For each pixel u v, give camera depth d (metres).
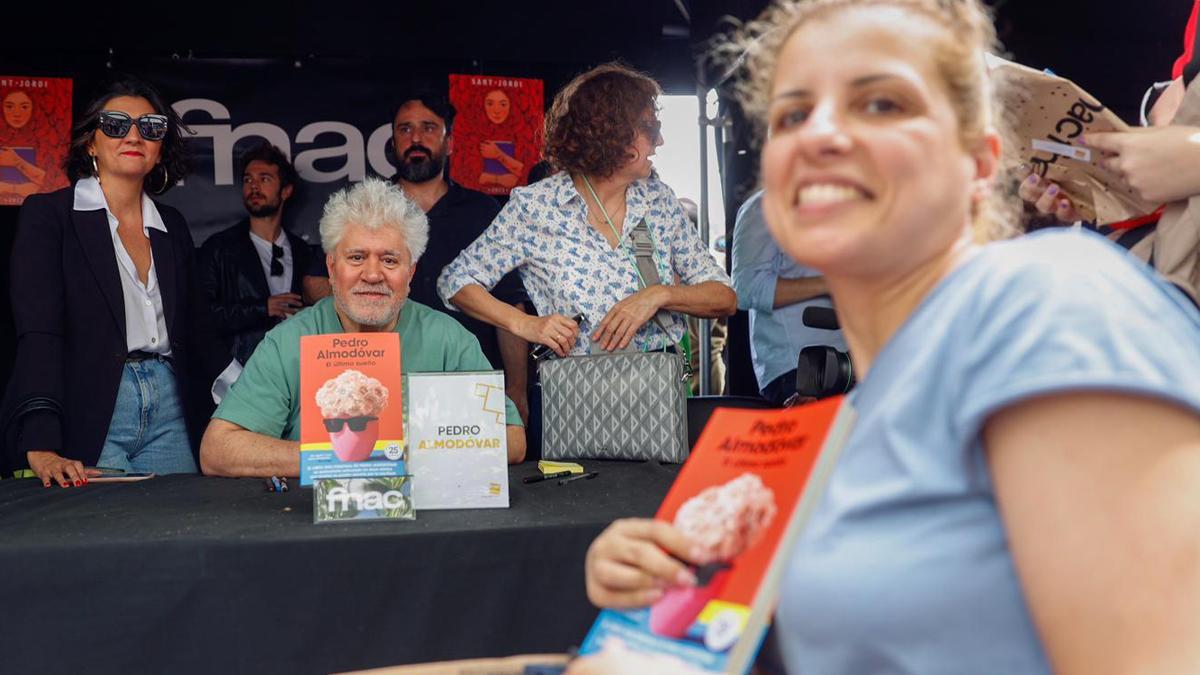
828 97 0.89
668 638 0.93
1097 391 0.72
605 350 3.18
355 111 4.96
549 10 4.95
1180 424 0.71
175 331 3.11
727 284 3.44
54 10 4.70
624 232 3.35
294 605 1.90
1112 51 4.88
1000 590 0.78
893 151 0.85
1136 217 2.09
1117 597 0.69
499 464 2.24
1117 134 1.96
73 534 1.93
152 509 2.21
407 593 1.94
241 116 4.90
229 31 4.84
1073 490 0.71
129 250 3.09
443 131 4.97
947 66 0.89
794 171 0.91
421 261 4.96
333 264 2.72
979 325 0.81
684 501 0.98
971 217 0.97
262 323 4.91
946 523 0.80
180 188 4.86
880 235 0.87
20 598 1.82
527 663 1.11
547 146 3.40
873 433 0.85
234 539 1.89
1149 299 0.78
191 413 3.18
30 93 4.71
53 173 4.73
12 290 2.89
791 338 3.76
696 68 4.62
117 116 3.04
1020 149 2.05
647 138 3.28
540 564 2.00
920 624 0.79
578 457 3.01
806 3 0.96
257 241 4.92
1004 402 0.75
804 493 0.86
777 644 1.00
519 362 4.92
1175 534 0.68
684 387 3.02
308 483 2.10
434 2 4.92
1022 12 4.73
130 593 1.85
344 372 2.17
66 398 2.92
